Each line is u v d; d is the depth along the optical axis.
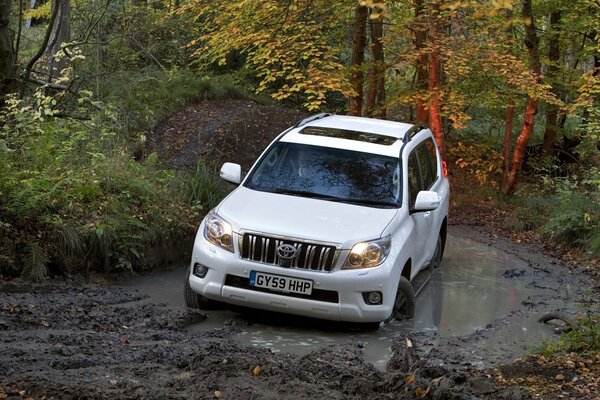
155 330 7.13
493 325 8.24
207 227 7.84
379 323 7.86
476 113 21.41
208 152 15.38
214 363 5.74
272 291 7.45
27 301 7.55
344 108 22.80
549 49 19.33
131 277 9.30
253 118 17.75
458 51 14.38
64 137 11.69
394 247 7.75
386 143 9.11
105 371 5.42
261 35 14.10
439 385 5.61
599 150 20.77
